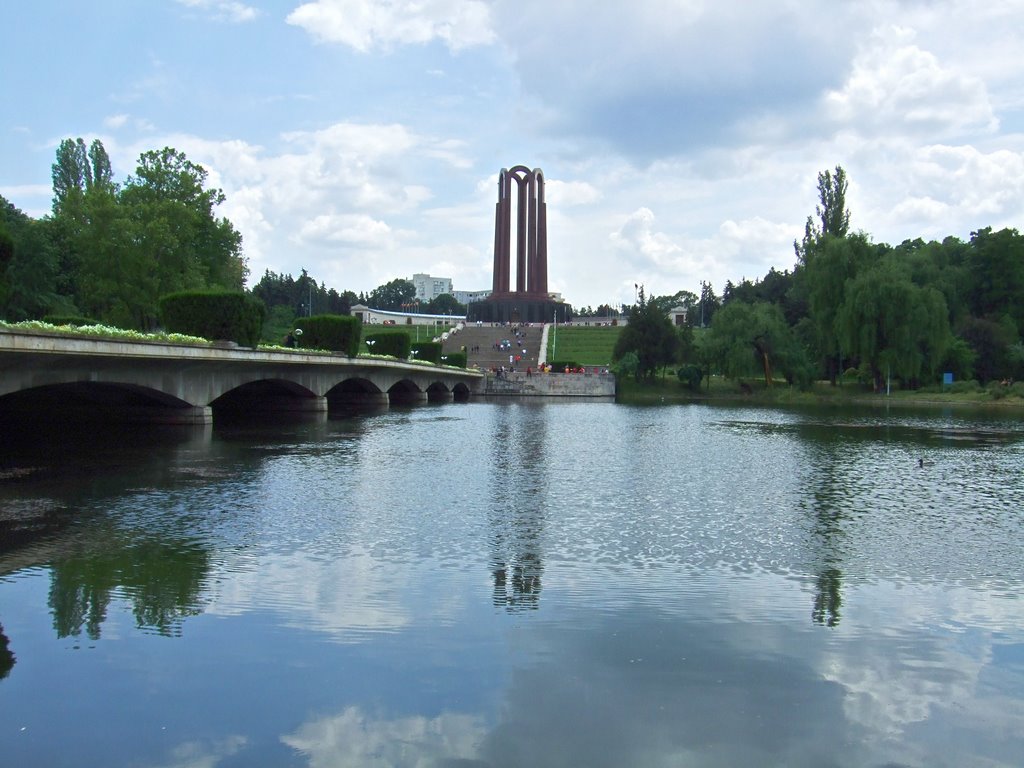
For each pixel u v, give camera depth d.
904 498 25.30
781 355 98.19
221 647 11.96
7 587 14.57
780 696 10.67
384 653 11.83
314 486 25.75
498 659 11.68
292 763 8.95
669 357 116.75
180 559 16.56
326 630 12.66
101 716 9.94
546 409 77.25
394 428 48.94
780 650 12.17
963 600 14.72
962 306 104.56
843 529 20.61
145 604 13.76
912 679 11.26
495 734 9.61
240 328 47.56
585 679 11.06
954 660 11.93
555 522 20.83
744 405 86.75
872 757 9.23
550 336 156.75
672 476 29.52
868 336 87.12
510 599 14.30
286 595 14.32
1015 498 25.45
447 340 154.88
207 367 42.72
